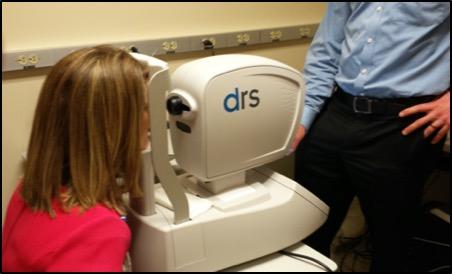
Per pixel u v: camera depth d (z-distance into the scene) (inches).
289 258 38.3
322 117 55.7
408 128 47.9
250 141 36.1
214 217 33.8
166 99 31.0
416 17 46.1
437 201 81.1
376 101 49.2
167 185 31.5
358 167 52.0
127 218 34.9
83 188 29.1
